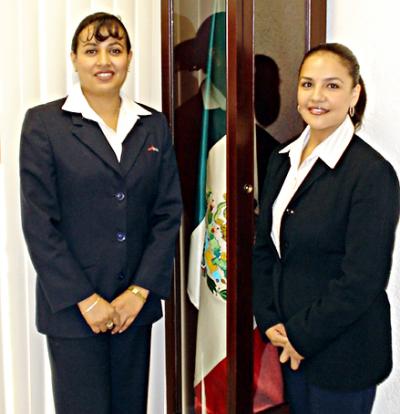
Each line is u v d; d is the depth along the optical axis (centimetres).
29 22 175
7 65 174
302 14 160
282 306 153
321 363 147
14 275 182
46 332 154
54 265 146
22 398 188
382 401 167
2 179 178
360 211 137
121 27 152
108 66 150
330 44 146
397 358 165
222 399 170
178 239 183
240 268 150
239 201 148
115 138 155
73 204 150
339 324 141
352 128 145
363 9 162
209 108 163
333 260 143
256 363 158
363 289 138
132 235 156
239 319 152
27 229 147
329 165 143
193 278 177
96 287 153
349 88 143
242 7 142
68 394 156
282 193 152
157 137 160
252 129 147
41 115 150
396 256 161
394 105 159
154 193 161
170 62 176
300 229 145
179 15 171
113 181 150
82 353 154
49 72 180
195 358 180
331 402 148
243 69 144
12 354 185
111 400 165
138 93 198
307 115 145
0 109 175
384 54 159
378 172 138
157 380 212
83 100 153
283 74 155
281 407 165
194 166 172
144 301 157
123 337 161
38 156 146
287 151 154
